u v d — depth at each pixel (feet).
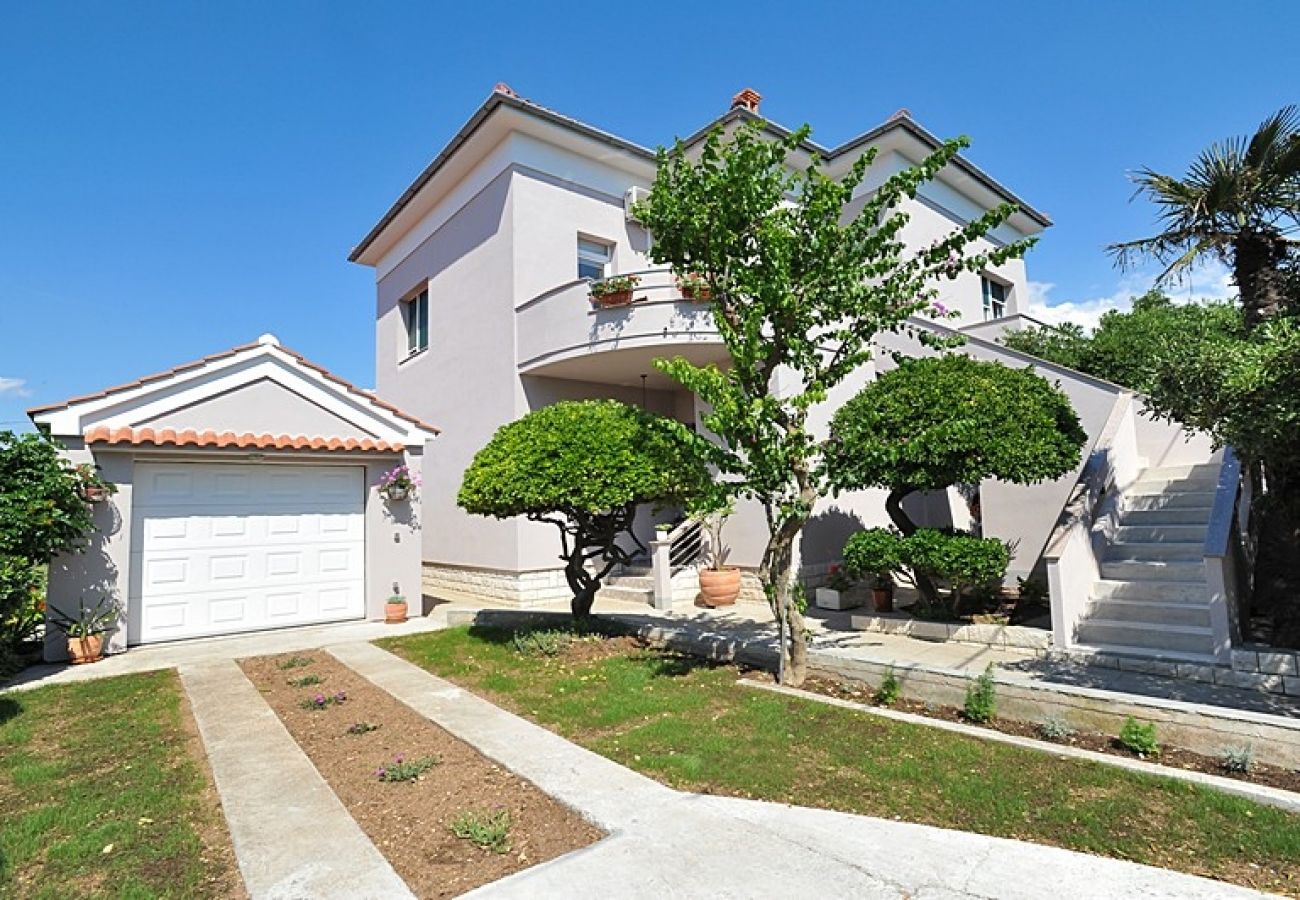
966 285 54.85
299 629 33.53
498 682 22.48
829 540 41.11
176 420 31.27
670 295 40.01
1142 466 35.14
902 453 21.03
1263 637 22.88
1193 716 15.10
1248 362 17.49
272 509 33.73
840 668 21.49
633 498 24.77
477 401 46.70
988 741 16.12
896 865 10.59
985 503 37.06
